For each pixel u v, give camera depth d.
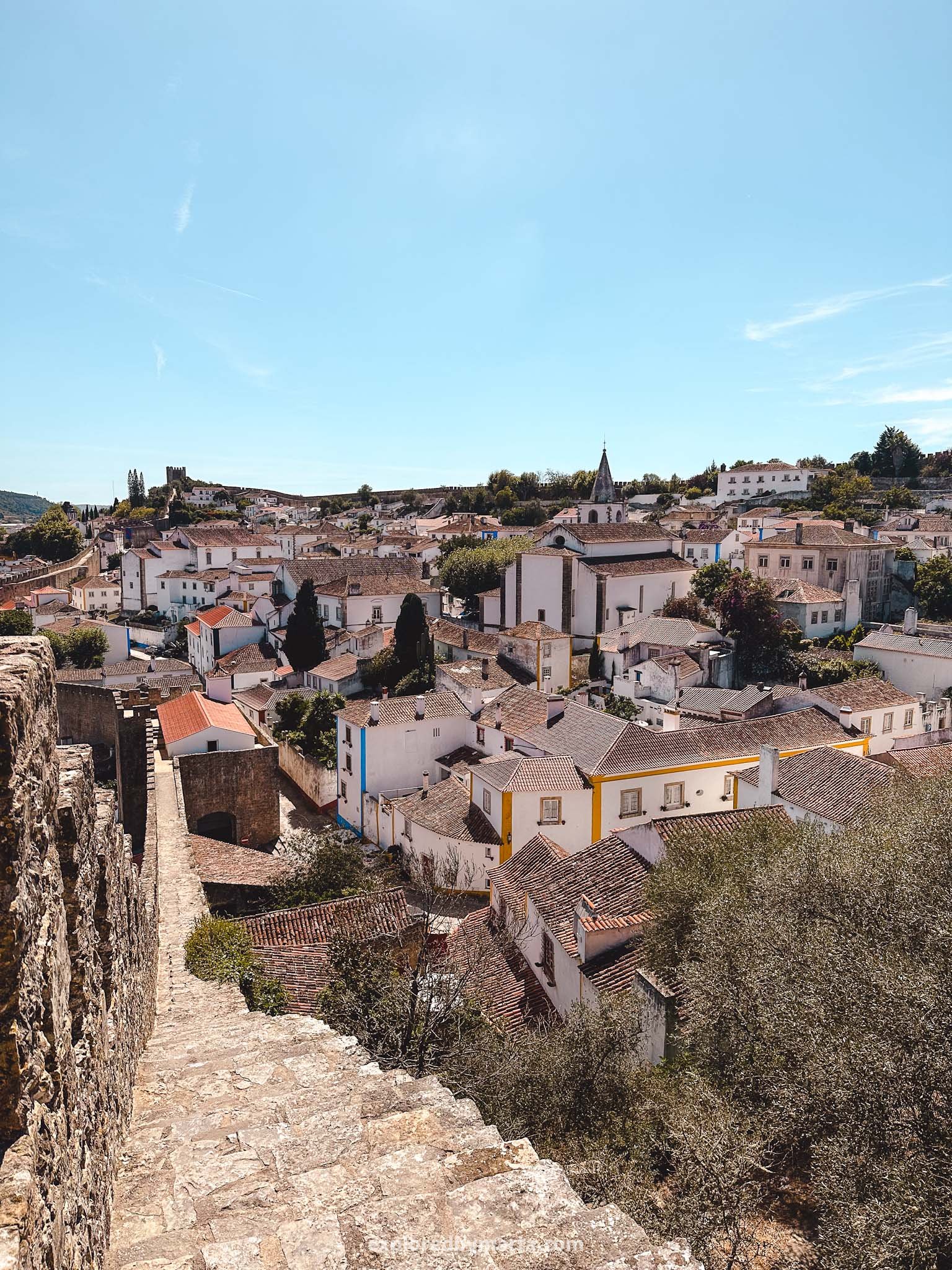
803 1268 9.52
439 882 32.09
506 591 66.75
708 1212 10.05
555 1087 13.85
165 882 23.89
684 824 22.02
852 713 37.12
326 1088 8.04
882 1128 9.55
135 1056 8.66
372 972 17.84
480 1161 6.28
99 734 37.69
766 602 55.09
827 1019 11.18
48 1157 4.04
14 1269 3.18
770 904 14.69
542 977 21.50
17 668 4.50
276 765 36.44
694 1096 12.07
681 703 47.50
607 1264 5.10
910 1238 8.40
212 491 181.00
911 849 14.54
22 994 3.96
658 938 17.23
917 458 130.75
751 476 125.81
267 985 16.97
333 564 78.31
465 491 157.88
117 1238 5.36
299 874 27.62
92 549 137.00
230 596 81.81
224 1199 5.81
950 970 11.08
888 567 66.88
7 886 3.92
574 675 57.59
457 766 40.16
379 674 55.69
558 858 24.84
